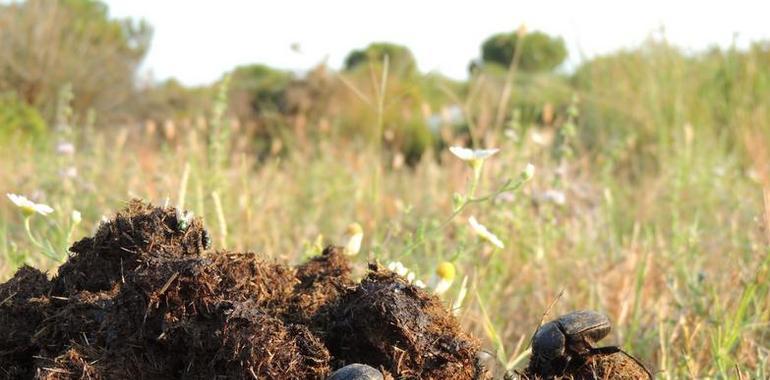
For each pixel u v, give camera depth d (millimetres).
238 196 952
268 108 2330
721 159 1438
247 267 495
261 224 856
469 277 791
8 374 495
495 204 849
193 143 1134
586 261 844
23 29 2484
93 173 1013
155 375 472
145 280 473
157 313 472
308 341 469
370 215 1034
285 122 2076
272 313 491
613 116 1846
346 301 488
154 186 927
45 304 507
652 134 1762
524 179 631
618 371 503
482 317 701
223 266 488
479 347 487
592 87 1957
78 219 619
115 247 517
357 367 438
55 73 2496
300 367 461
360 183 1171
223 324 466
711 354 673
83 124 2410
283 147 1917
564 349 500
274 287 506
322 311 495
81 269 521
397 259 641
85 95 2559
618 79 1917
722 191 1217
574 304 767
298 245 845
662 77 1837
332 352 479
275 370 458
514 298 788
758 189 1203
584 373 502
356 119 2166
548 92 2090
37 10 2549
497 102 2012
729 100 1762
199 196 777
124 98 2623
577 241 914
